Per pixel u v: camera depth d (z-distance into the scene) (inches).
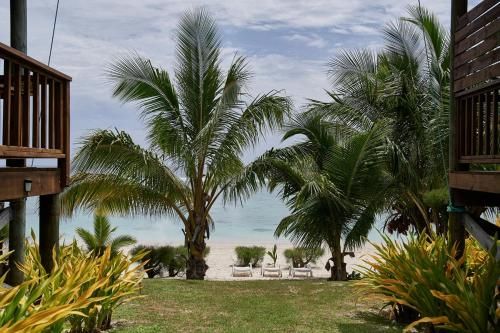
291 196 499.8
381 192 454.6
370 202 463.8
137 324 252.2
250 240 1605.6
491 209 442.9
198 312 286.5
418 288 213.3
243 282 430.6
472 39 207.6
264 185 485.7
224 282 428.8
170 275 695.7
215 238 1656.0
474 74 204.1
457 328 187.6
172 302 315.6
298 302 321.7
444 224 422.3
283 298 338.0
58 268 204.7
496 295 188.5
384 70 481.7
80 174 426.6
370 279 268.2
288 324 258.2
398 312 262.8
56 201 224.1
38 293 161.8
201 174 477.1
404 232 527.5
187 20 458.0
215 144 461.1
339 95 501.4
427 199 411.2
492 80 188.7
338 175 463.8
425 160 442.3
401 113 451.2
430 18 455.5
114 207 459.5
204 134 430.3
